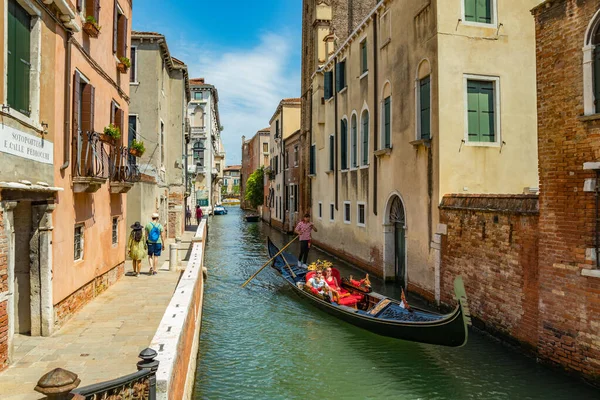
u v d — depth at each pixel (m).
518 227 7.61
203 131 42.78
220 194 81.94
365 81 15.17
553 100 6.90
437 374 7.13
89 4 8.22
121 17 10.82
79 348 6.12
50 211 6.54
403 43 12.11
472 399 6.30
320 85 21.31
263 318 10.23
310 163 22.78
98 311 8.02
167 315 5.46
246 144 64.00
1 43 4.94
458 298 6.83
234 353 8.16
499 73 10.49
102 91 9.12
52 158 6.50
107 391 2.99
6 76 5.11
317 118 21.53
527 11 10.67
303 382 6.96
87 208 8.41
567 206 6.61
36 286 6.58
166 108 20.25
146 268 12.79
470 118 10.42
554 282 6.80
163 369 3.84
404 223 12.19
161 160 18.59
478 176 10.34
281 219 32.06
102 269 9.47
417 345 8.41
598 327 6.07
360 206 15.83
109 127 8.88
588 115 6.27
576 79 6.55
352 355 8.03
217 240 26.16
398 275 13.18
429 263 10.71
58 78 6.73
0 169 4.96
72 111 7.39
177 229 22.09
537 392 6.32
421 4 11.05
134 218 13.95
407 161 11.88
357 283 10.73
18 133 5.39
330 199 19.53
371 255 14.59
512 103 10.55
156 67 17.00
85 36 7.99
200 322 9.55
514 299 7.72
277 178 33.91
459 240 9.40
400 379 7.02
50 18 6.34
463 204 9.27
